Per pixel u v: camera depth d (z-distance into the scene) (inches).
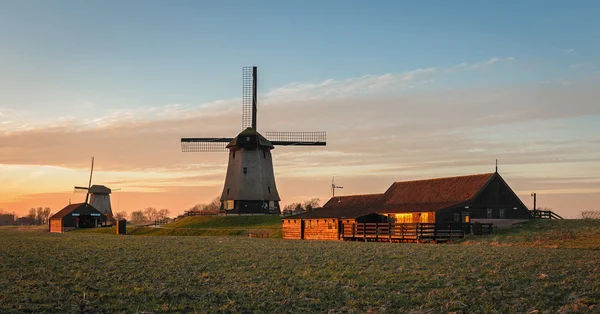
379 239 2694.4
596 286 1071.0
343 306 950.4
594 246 2006.6
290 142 4365.2
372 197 3383.4
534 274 1234.6
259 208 4101.9
